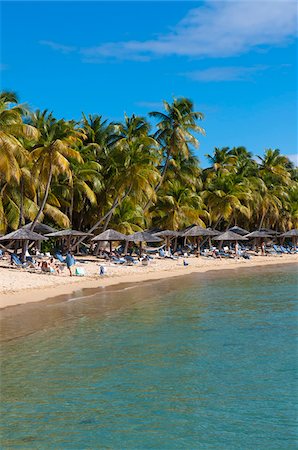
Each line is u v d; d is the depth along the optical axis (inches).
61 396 414.6
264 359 520.1
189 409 386.6
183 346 574.9
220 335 633.6
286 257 2337.6
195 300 952.3
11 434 346.6
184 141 1947.6
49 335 629.9
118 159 1833.2
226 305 889.5
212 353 544.1
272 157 2674.7
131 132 1894.7
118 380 452.4
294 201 2822.3
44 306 851.4
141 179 1702.8
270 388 432.8
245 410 386.3
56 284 1121.4
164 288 1144.2
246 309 844.6
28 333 640.4
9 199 1595.7
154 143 1803.6
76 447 327.9
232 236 2033.7
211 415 376.2
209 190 2391.7
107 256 1704.0
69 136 1596.9
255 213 2785.4
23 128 1328.7
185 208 2097.7
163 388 432.8
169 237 2037.4
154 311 818.2
